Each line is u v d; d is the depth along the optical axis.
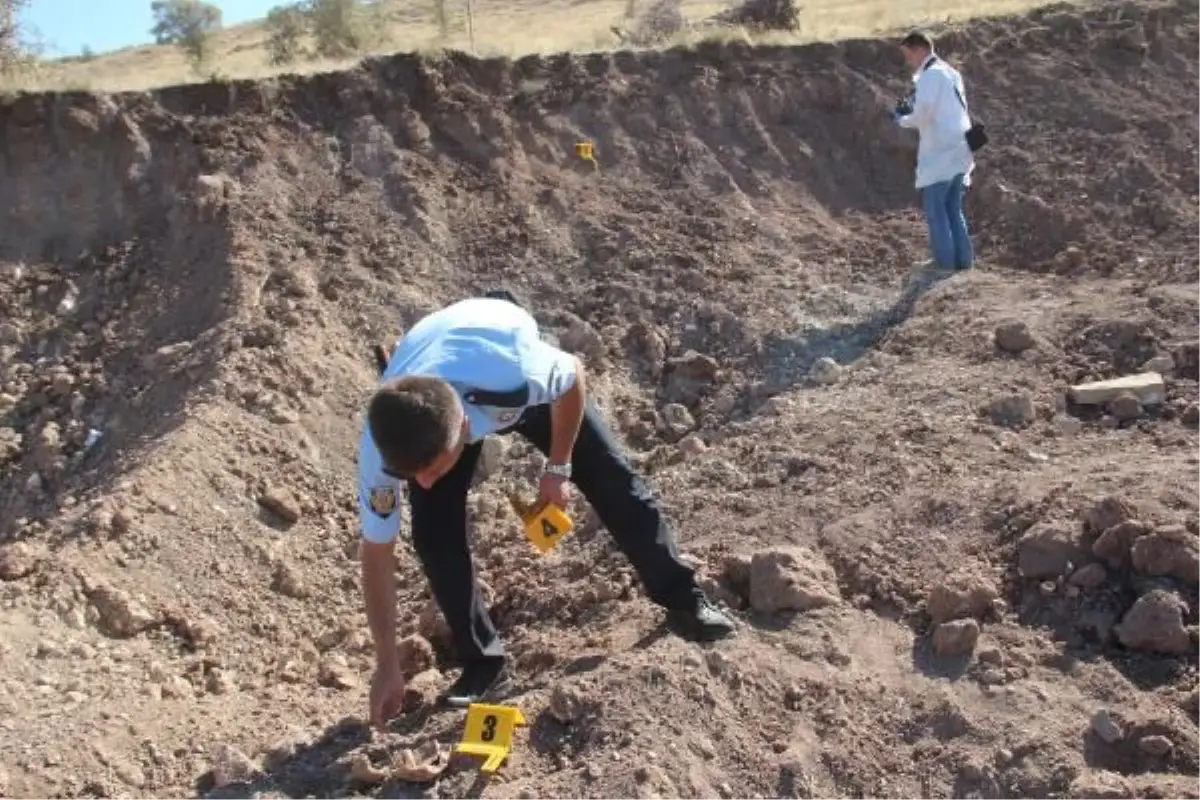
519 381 3.48
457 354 3.45
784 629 4.26
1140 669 3.97
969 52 10.73
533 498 6.31
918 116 7.94
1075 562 4.33
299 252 7.91
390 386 3.10
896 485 5.16
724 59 10.12
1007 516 4.69
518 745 3.75
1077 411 5.75
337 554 5.98
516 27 19.59
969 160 7.98
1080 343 6.39
